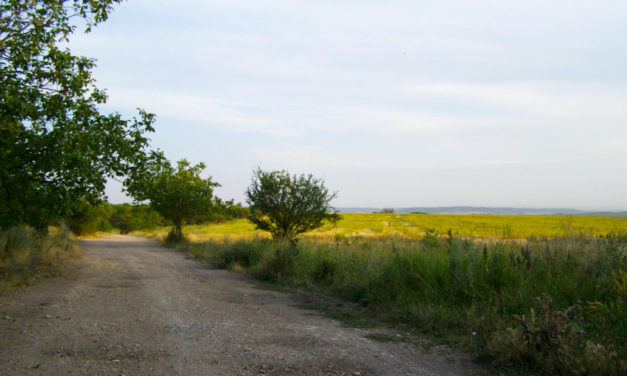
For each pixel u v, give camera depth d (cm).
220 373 432
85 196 1142
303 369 448
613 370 399
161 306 818
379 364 470
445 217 9150
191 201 3341
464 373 446
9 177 1048
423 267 890
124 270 1471
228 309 811
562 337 454
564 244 913
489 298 693
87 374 423
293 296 1009
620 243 838
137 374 426
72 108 1088
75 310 763
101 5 1146
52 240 2012
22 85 1009
